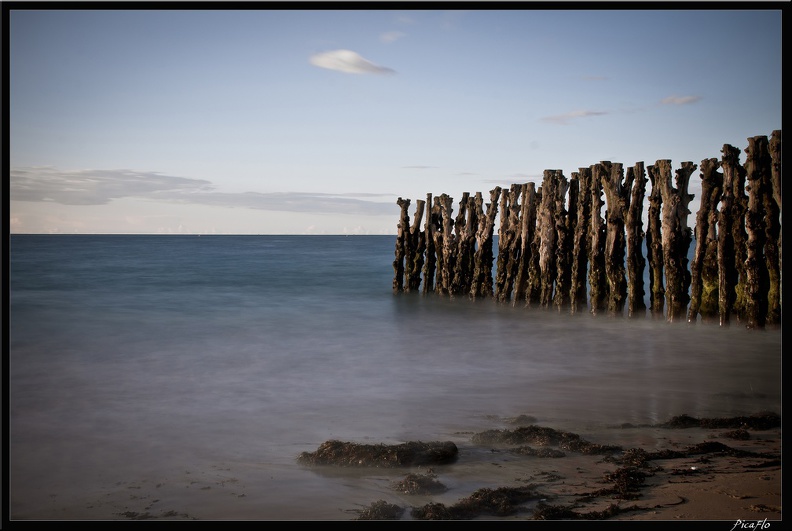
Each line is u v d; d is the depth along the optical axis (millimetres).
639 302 16219
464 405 8562
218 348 13109
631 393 9148
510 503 5234
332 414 8148
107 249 68375
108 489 5793
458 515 5066
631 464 6145
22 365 11320
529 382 9922
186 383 9938
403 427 7582
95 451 6812
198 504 5445
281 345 13523
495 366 11258
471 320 17234
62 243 92875
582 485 5680
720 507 5105
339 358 12078
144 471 6234
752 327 14016
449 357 12164
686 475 5836
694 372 10555
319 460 6344
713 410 8227
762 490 5441
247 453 6711
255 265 41688
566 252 17844
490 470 6086
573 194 17812
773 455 6387
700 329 14633
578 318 16938
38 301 21609
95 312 18812
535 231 18875
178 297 23375
